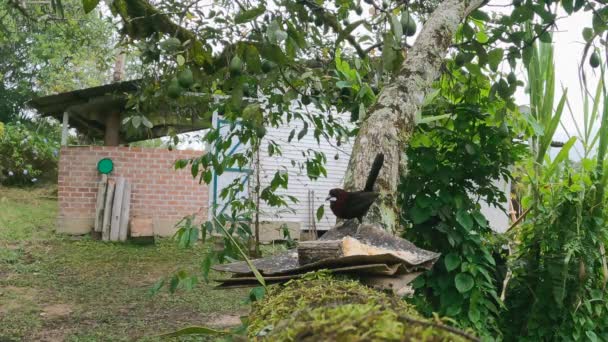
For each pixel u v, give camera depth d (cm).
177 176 954
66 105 945
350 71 376
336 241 204
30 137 1434
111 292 663
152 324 551
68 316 569
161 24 339
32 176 1439
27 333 509
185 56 282
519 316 439
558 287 403
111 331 526
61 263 781
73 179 937
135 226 907
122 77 1201
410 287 368
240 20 229
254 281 204
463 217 380
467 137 396
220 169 390
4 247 830
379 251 201
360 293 156
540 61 445
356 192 235
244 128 440
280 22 244
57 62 1165
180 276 261
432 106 397
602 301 427
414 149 389
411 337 99
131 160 948
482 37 334
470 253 387
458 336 99
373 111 262
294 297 162
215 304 628
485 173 398
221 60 304
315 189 1005
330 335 104
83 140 1412
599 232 418
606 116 424
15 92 1775
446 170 381
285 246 452
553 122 434
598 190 419
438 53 276
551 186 431
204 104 430
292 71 355
